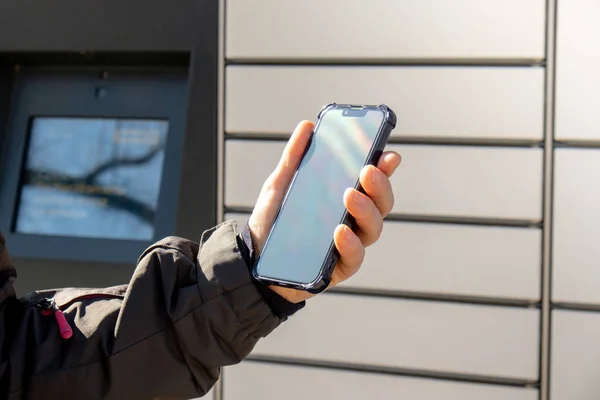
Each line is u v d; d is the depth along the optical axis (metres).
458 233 2.20
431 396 2.24
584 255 2.13
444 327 2.22
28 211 2.62
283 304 0.95
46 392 0.91
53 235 2.56
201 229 2.36
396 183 2.22
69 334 0.94
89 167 2.62
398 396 2.26
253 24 2.30
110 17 2.42
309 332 2.30
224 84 2.34
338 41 2.25
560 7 2.10
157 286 0.96
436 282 2.22
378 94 2.23
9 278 0.97
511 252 2.17
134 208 2.55
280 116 2.30
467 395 2.22
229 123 2.34
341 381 2.29
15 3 2.48
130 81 2.62
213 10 2.33
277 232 0.96
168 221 2.48
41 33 2.46
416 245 2.22
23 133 2.67
